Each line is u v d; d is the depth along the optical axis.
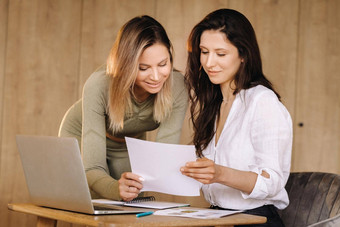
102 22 4.03
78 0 4.00
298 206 2.15
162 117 2.26
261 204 1.99
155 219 1.59
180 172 1.80
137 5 4.05
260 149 1.93
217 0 4.09
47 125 3.96
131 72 2.05
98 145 2.14
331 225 1.69
